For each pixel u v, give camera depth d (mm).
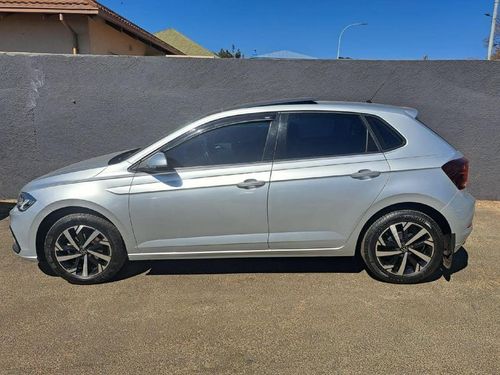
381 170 3404
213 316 3162
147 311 3240
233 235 3518
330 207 3439
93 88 6125
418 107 6078
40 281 3768
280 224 3479
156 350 2754
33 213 3533
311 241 3523
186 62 6059
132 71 6078
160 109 6203
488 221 5410
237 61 6047
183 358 2672
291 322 3068
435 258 3553
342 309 3240
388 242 3562
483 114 6016
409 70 5973
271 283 3697
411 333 2914
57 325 3049
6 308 3297
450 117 6078
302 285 3650
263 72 6066
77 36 9945
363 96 6082
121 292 3553
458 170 3477
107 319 3129
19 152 6289
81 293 3537
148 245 3564
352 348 2756
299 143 3477
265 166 3424
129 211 3473
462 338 2848
